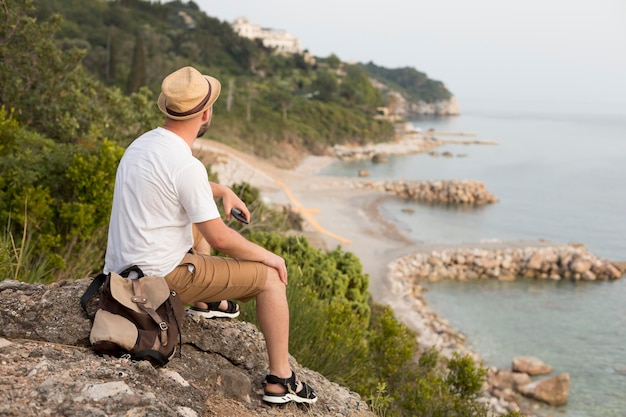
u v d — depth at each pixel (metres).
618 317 31.00
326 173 90.81
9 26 12.46
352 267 11.26
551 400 19.95
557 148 146.75
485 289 35.53
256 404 3.45
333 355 6.00
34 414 2.38
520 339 26.92
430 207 61.59
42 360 2.82
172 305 3.03
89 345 3.16
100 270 7.64
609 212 65.00
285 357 3.42
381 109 162.88
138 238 2.97
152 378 2.91
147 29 124.75
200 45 139.75
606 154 133.62
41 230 7.23
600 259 41.53
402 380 7.48
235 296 3.29
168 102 2.96
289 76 163.00
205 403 3.14
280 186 64.12
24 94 12.62
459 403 6.91
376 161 107.75
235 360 3.72
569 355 25.11
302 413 3.55
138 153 2.98
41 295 3.41
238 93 118.31
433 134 175.38
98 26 115.19
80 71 13.93
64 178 7.77
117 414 2.46
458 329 27.95
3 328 3.16
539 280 38.38
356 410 3.99
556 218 60.62
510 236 51.38
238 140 95.56
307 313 6.15
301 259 10.45
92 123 12.45
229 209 3.56
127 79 91.88
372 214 55.00
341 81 175.25
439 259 39.41
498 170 99.31
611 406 20.17
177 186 2.91
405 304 30.81
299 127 113.06
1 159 7.41
